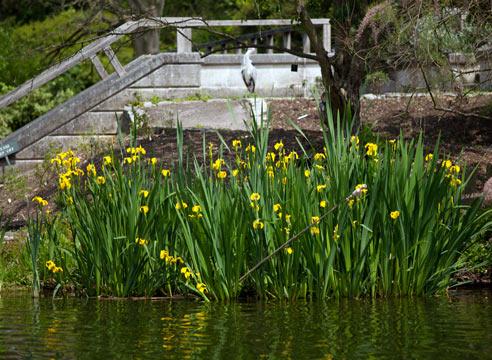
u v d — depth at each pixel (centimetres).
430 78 1223
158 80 1858
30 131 1773
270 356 652
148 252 920
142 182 954
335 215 889
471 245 954
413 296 911
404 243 895
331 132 916
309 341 699
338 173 888
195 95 1883
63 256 1030
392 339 704
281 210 892
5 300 945
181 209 907
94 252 949
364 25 1156
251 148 939
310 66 1972
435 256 911
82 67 2680
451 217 929
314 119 1736
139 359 648
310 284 890
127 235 936
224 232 895
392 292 911
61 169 1586
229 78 1916
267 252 899
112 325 779
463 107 1694
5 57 2555
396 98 1770
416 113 1700
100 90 1809
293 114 1762
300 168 900
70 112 1792
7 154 1766
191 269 909
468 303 867
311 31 1352
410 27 1138
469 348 671
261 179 898
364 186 830
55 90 2550
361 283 905
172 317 812
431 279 918
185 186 938
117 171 966
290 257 888
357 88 1352
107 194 955
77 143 1786
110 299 939
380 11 1140
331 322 774
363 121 1659
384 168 894
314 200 895
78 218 973
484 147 1536
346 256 891
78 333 745
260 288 901
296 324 767
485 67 1413
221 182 916
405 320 780
